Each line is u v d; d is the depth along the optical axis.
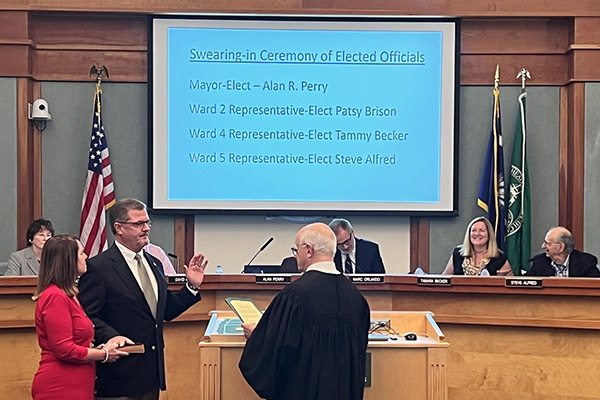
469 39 7.26
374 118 7.21
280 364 3.29
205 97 7.19
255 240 7.32
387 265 7.31
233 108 7.20
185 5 7.15
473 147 7.30
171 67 7.16
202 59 7.17
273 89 7.21
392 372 3.54
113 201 7.13
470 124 7.30
